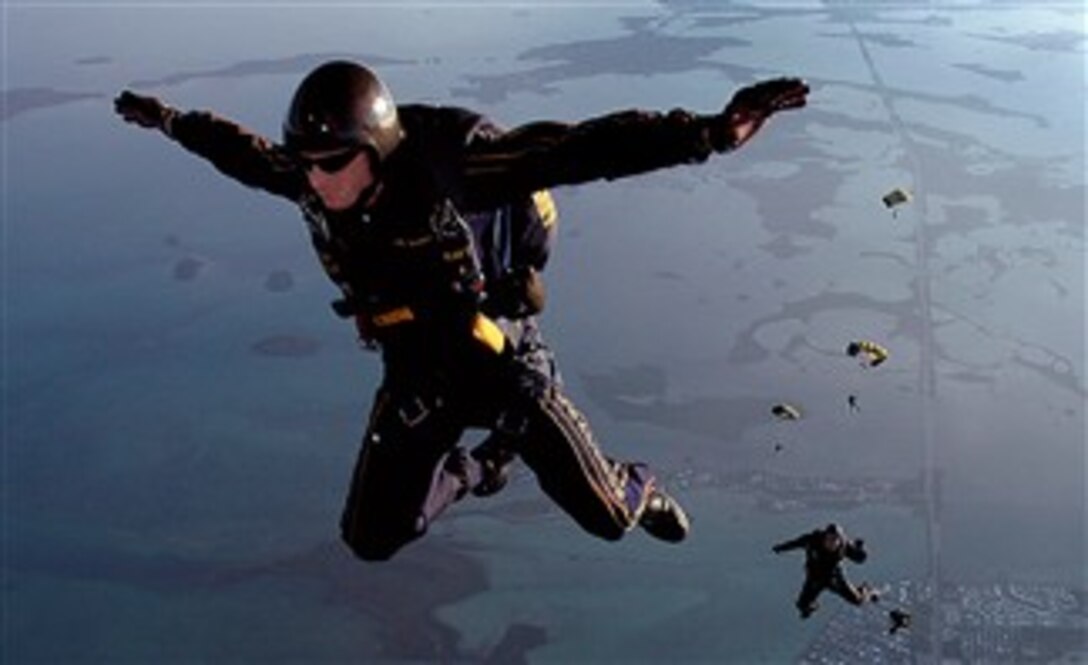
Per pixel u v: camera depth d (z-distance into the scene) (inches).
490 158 95.5
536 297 108.0
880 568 677.3
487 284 107.9
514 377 111.8
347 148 94.6
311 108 94.1
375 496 117.0
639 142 88.7
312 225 109.2
